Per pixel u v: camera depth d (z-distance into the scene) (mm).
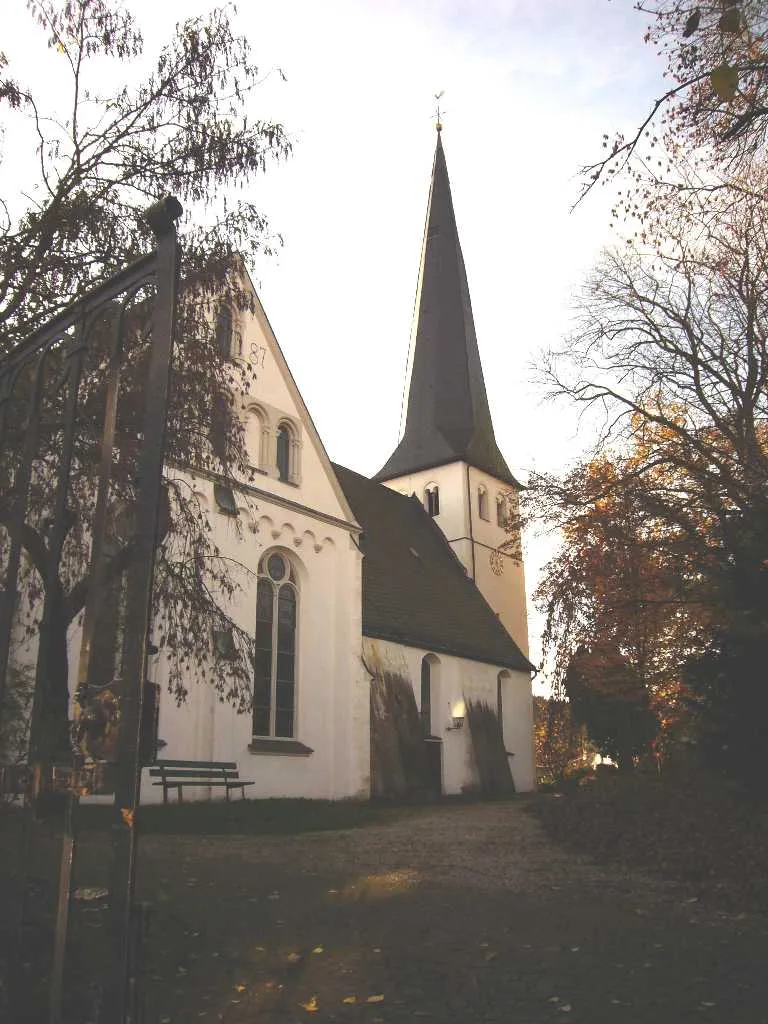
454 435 42469
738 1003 5184
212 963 5836
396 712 25922
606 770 29422
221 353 10742
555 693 19875
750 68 8359
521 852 11961
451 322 45188
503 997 5270
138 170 9438
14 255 8453
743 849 10000
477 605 36875
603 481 19000
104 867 8516
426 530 39656
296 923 7020
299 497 22750
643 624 19547
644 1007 5102
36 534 7805
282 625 21703
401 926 7012
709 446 17281
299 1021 4824
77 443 8188
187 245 10172
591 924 7176
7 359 4234
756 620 12203
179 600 10953
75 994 4332
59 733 3354
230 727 19109
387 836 13984
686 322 18250
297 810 17484
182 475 18531
